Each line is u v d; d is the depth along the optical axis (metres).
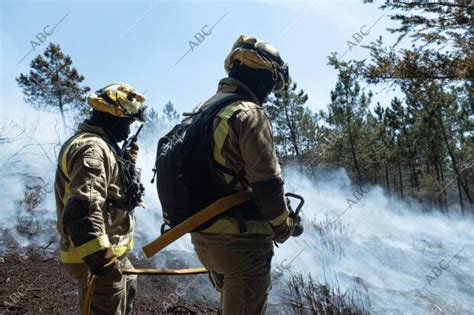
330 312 3.47
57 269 4.55
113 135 2.73
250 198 2.18
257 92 2.33
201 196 2.15
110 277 2.36
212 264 2.22
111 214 2.59
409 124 29.77
